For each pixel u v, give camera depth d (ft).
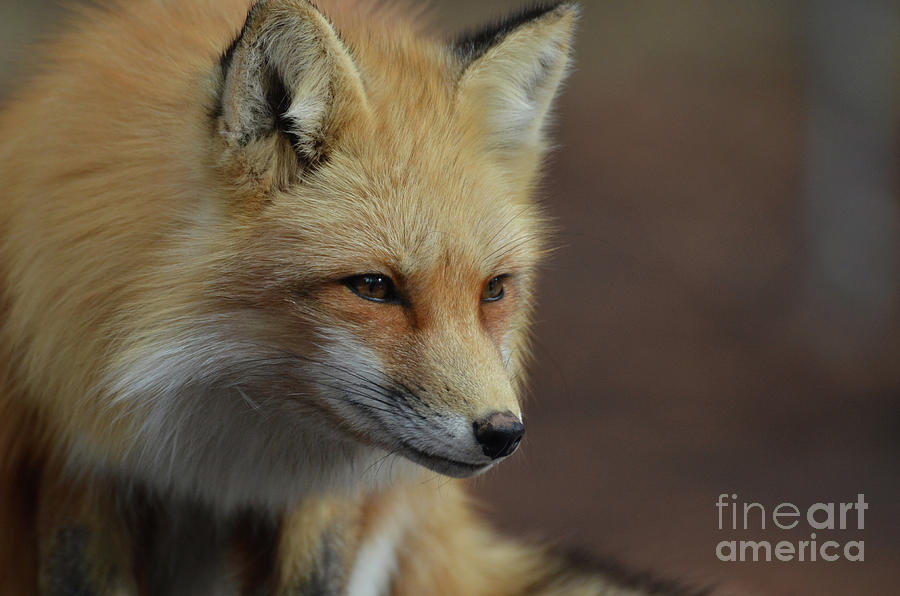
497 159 22.26
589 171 88.84
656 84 105.91
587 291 74.23
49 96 20.99
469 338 19.79
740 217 82.58
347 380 19.47
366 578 24.38
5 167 21.12
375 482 22.65
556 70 22.71
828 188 73.87
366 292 19.53
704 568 45.52
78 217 19.72
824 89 74.43
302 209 19.45
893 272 72.64
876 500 52.60
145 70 20.47
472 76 21.42
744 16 120.98
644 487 53.78
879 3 73.51
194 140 19.47
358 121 19.88
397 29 23.47
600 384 64.80
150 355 19.43
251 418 20.72
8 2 55.62
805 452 57.57
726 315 71.72
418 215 19.72
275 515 23.16
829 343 68.54
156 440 20.33
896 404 62.13
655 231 80.74
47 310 19.92
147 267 19.52
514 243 21.25
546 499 52.54
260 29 18.48
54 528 21.45
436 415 19.19
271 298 19.43
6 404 21.31
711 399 63.00
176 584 24.56
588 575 28.30
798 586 44.93
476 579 27.89
